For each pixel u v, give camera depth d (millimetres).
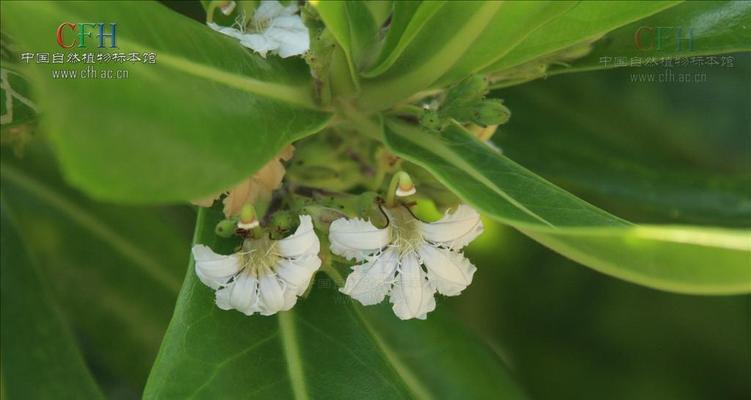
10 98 354
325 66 328
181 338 324
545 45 340
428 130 337
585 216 318
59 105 261
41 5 278
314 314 338
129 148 266
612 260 298
